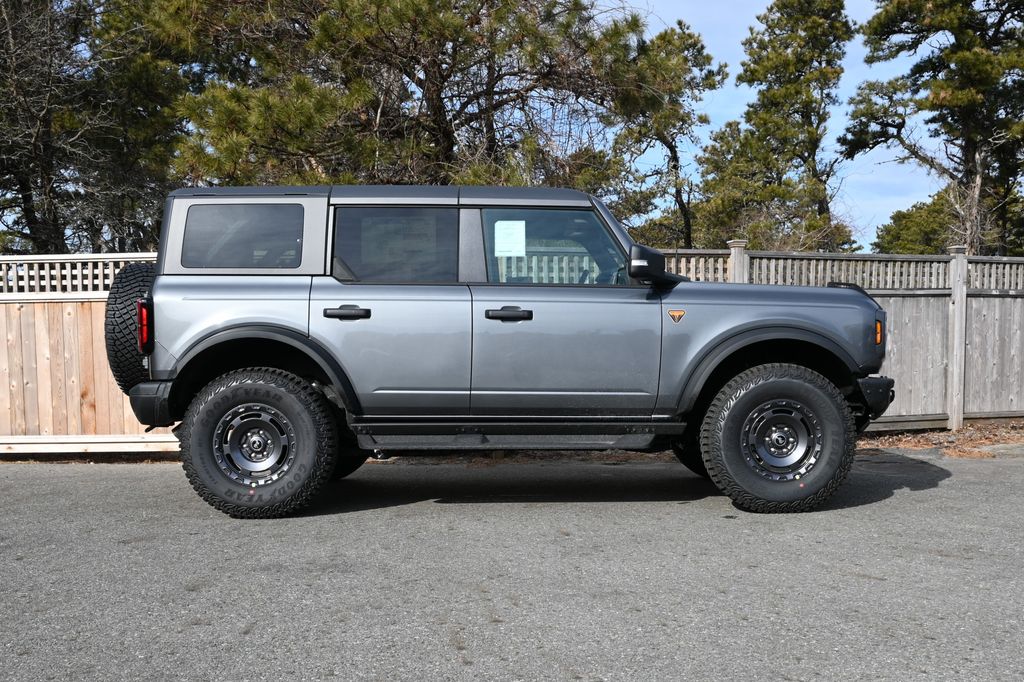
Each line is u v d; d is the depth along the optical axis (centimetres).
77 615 386
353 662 332
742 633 359
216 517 570
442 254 582
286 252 577
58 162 1762
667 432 578
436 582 426
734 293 585
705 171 3547
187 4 1205
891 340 902
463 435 578
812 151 3612
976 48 2739
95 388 820
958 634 357
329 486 687
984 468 741
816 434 565
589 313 570
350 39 1076
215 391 556
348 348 564
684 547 486
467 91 1201
